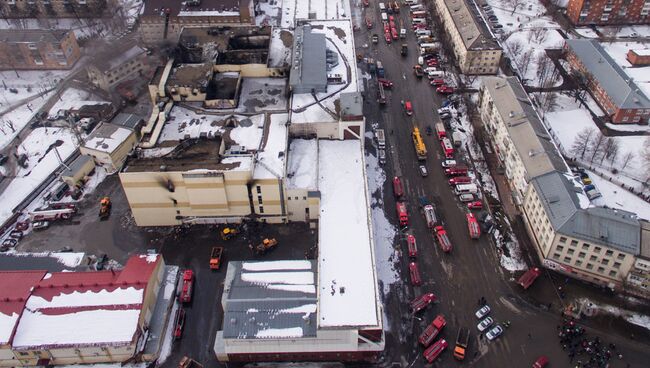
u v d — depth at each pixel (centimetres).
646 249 11850
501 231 14138
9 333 10881
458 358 11325
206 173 13188
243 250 13788
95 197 15475
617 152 16275
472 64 19575
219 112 15725
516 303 12431
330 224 12888
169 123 15300
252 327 10888
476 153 16525
